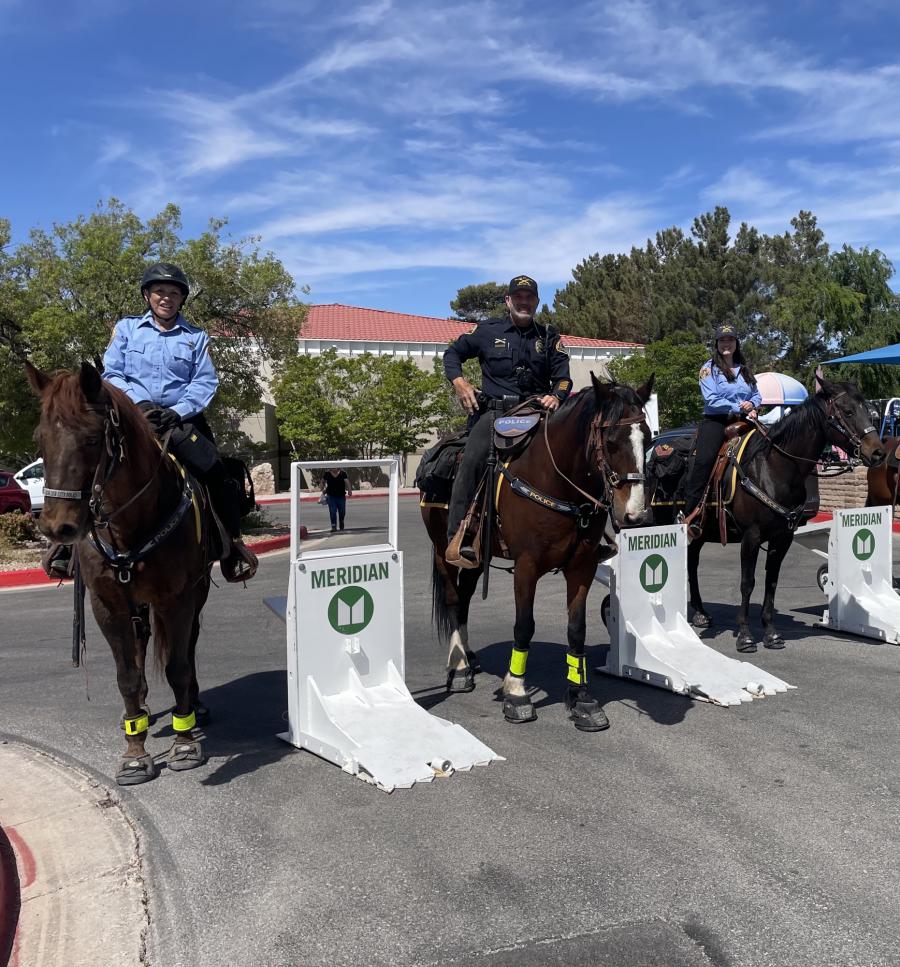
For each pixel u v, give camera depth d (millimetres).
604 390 5098
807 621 9008
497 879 3715
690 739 5465
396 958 3156
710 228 52562
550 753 5242
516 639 5898
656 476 8961
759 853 3928
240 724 5922
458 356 6293
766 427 7816
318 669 5418
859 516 8531
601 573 7125
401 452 34406
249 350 20547
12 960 3195
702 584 11305
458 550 5984
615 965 3098
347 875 3773
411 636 8766
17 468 25938
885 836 4086
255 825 4301
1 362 18469
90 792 4758
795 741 5402
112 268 17453
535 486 5582
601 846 4008
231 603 10602
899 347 18812
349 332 39531
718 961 3115
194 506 4988
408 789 4699
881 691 6453
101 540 4445
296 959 3166
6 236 19656
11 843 4152
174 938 3318
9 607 10664
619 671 6938
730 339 8094
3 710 6277
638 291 54719
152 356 5324
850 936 3262
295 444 34719
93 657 7926
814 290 36000
